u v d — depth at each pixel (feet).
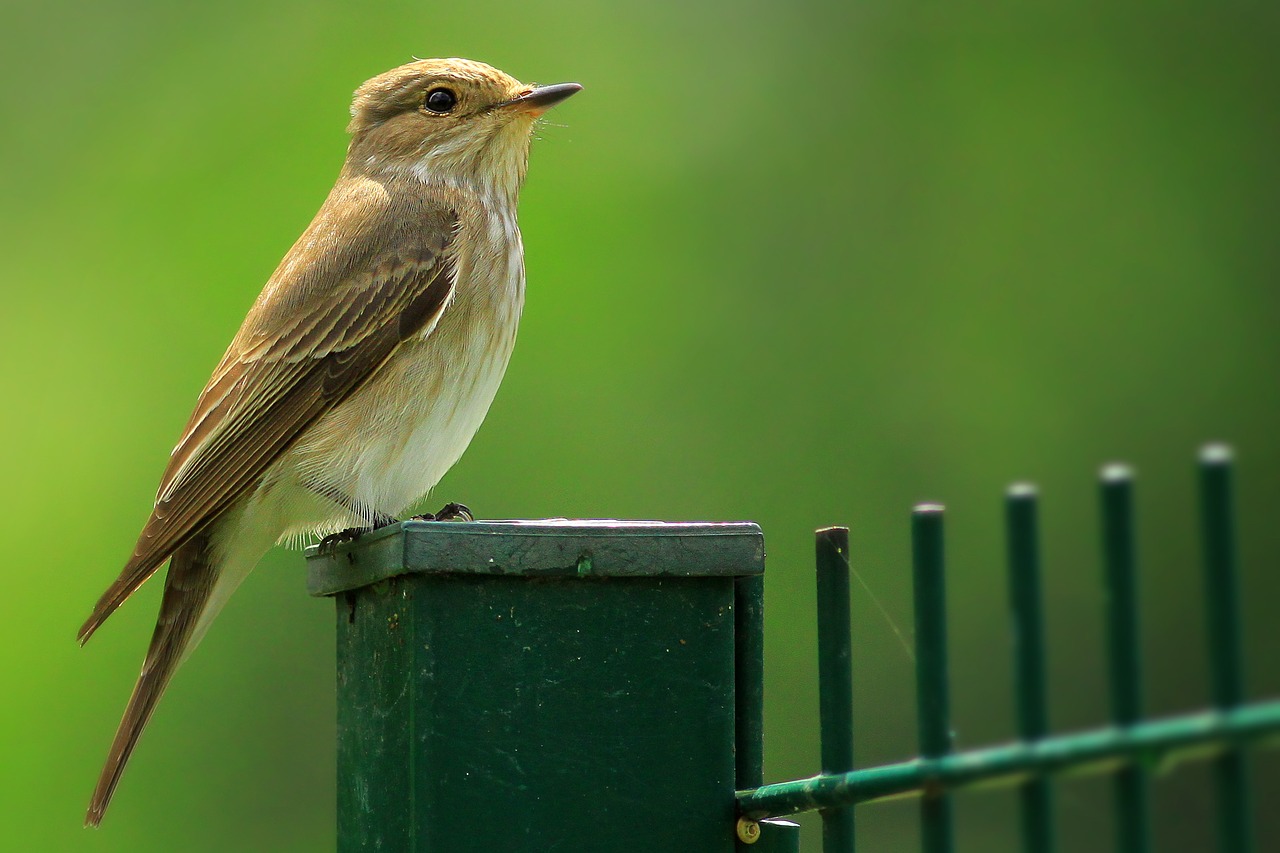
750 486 63.52
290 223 64.08
